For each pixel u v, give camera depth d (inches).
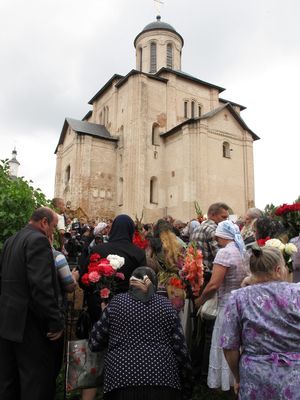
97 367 168.9
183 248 234.8
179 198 1252.5
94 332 150.6
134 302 145.9
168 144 1342.3
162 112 1376.7
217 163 1277.1
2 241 244.1
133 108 1315.2
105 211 1338.6
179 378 144.3
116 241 198.7
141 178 1263.5
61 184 1513.3
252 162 1359.5
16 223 248.5
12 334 153.9
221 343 123.0
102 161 1374.3
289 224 253.3
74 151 1352.1
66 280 185.6
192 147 1243.2
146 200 1275.8
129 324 141.5
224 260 187.2
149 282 149.6
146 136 1316.4
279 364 109.7
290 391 106.7
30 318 158.7
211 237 243.6
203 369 213.9
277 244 186.1
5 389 156.2
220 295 191.0
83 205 1304.1
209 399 202.2
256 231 214.4
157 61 1585.9
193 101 1457.9
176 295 208.5
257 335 115.0
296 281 203.5
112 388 134.3
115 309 146.3
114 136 1407.5
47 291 153.8
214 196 1243.2
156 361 135.3
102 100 1577.3
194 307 229.3
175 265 215.5
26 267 158.7
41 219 176.4
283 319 113.6
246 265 188.7
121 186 1343.5
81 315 197.0
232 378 185.2
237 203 1295.5
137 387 131.5
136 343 138.4
